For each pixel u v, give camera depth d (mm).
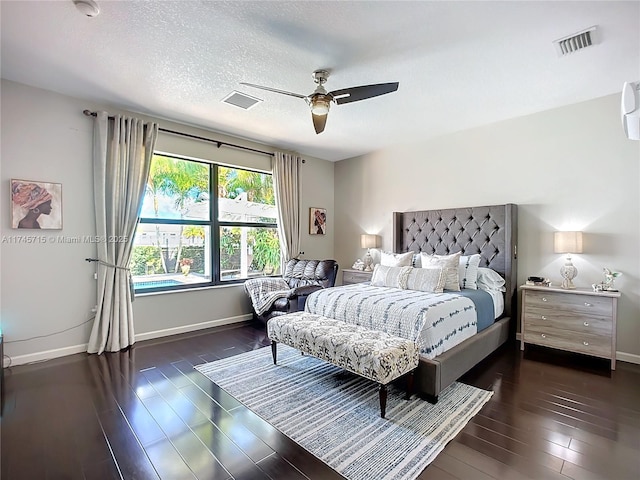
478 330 3266
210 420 2225
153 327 4051
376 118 4023
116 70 2869
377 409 2375
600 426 2164
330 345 2547
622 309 3346
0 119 3055
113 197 3576
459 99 3457
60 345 3398
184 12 2104
